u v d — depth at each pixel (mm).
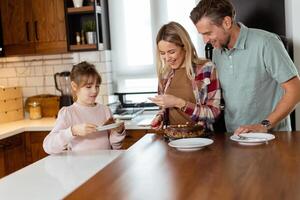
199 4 1770
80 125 1826
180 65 1945
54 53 3484
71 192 1196
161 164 1362
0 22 3529
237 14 2793
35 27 3459
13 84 3889
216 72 1899
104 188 1157
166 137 1770
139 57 3729
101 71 3604
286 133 1736
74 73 2102
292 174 1167
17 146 3254
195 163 1350
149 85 3738
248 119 1940
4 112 3611
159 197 1053
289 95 1738
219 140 1684
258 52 1808
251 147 1523
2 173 3078
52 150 1872
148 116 3408
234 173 1209
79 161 1733
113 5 3717
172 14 3566
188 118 1915
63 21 3396
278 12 2744
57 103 3730
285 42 2703
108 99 3621
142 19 3666
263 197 1004
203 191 1074
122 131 2064
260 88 1886
